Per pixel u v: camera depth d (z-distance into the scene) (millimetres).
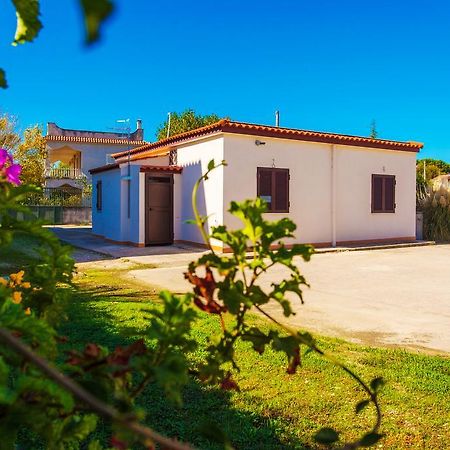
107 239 16891
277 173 14094
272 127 13766
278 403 3426
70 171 37531
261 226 1013
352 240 15750
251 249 1103
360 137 15609
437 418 3223
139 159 15430
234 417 3178
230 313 1039
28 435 2354
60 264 1360
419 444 2883
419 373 4020
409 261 12086
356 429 3051
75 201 33156
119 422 492
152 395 3432
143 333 986
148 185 14695
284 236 1042
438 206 18094
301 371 4066
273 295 1071
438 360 4375
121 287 8023
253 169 13695
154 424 3018
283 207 14227
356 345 4863
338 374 4008
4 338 455
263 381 3846
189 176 14742
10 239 1110
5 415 790
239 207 1023
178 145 15281
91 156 38156
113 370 907
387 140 16203
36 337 872
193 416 3168
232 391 3604
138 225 14570
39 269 1347
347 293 7902
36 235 1177
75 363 975
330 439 931
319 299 7379
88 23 266
